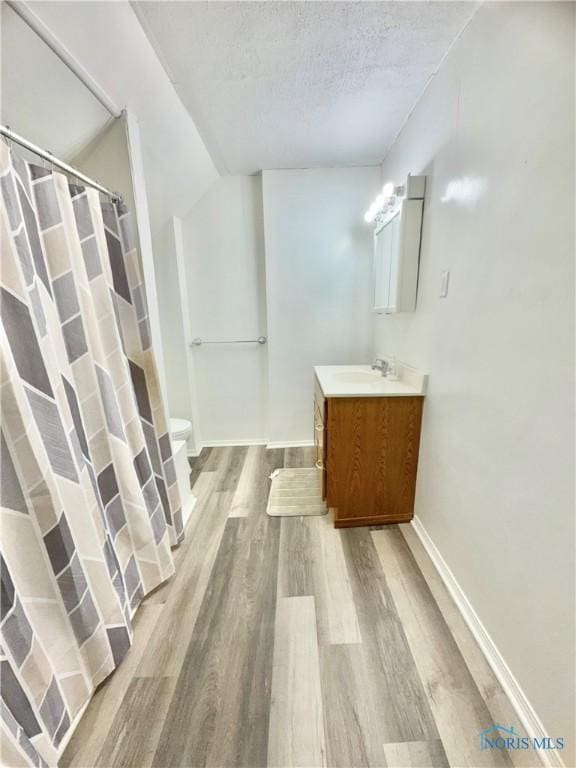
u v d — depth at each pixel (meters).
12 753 0.74
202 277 2.70
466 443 1.26
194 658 1.15
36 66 1.06
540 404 0.87
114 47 1.19
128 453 1.30
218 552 1.67
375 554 1.62
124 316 1.42
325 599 1.37
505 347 1.01
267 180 2.46
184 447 2.07
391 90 1.58
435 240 1.50
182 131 1.80
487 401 1.12
